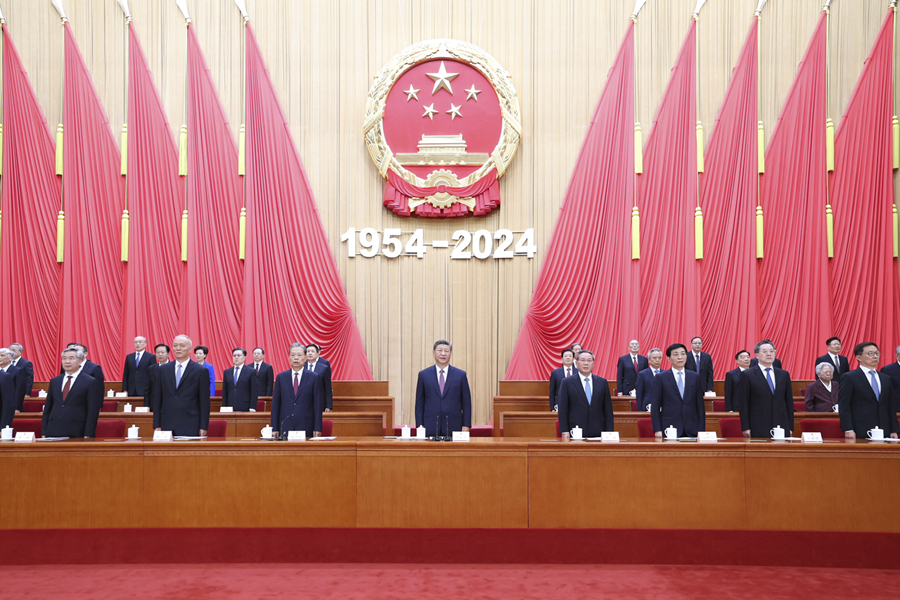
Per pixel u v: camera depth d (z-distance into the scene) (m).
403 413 9.79
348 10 10.04
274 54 10.00
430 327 9.92
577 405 4.77
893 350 9.18
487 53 9.95
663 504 3.68
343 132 10.00
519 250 9.91
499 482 3.73
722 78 9.81
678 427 4.71
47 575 3.55
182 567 3.70
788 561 3.68
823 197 9.47
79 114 9.86
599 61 9.94
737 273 9.55
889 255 9.27
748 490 3.66
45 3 9.93
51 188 9.84
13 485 3.70
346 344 9.77
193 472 3.75
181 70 9.98
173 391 4.87
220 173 9.89
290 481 3.75
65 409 4.48
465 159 9.91
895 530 3.58
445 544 3.77
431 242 9.98
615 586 3.37
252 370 7.14
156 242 9.80
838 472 3.64
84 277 9.72
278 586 3.38
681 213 9.70
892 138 9.37
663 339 9.57
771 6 9.77
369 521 3.73
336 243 9.96
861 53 9.54
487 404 9.79
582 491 3.71
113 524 3.70
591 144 9.85
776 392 4.75
